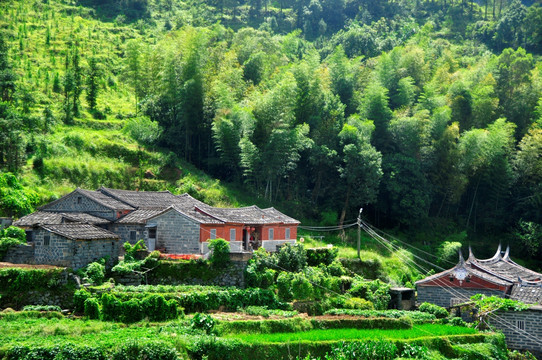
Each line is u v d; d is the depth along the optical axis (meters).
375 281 54.81
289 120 76.12
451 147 80.19
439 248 73.06
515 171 82.06
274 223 57.72
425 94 87.75
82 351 29.48
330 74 91.50
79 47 114.75
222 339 33.94
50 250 42.44
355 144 75.06
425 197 77.44
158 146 79.19
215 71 89.12
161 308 37.19
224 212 55.25
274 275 48.94
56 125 76.44
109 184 68.06
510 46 150.62
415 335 41.97
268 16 171.12
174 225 50.06
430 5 184.38
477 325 48.38
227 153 73.69
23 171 63.00
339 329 41.28
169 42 97.31
